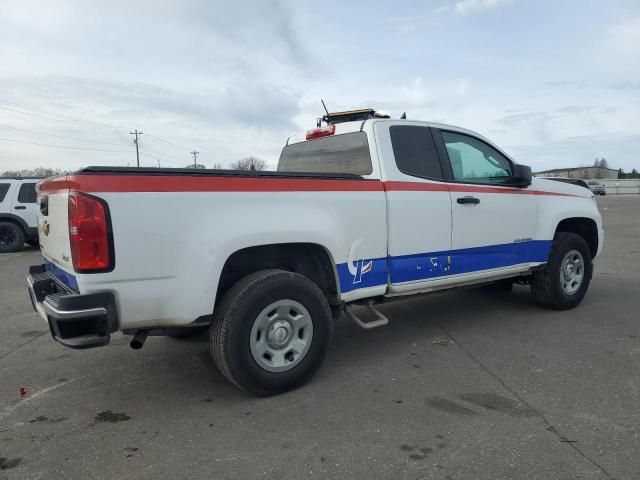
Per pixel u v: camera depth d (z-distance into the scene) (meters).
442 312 5.94
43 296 3.67
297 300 3.62
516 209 5.26
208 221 3.26
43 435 3.10
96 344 2.97
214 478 2.61
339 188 3.93
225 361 3.38
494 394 3.59
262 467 2.71
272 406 3.46
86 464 2.76
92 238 2.90
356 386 3.79
